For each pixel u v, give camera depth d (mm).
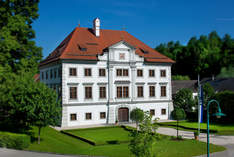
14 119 35062
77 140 37406
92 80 50781
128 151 29719
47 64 56969
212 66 94875
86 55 50312
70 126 48562
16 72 42406
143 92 55531
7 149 28891
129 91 54062
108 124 51000
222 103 53781
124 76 53594
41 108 31734
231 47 99312
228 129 44938
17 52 44250
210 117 56125
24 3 45969
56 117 33562
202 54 97500
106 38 56438
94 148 31609
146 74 55906
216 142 35219
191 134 41094
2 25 43281
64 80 48438
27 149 29391
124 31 60969
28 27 44719
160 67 57562
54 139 36719
